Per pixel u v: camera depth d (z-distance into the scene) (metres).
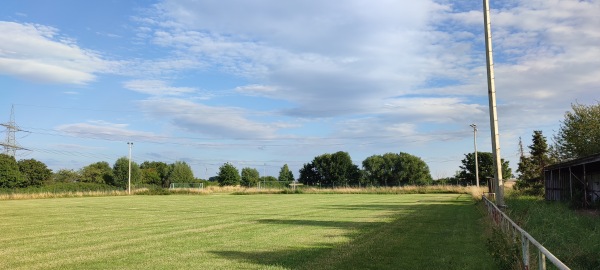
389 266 9.98
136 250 12.63
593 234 10.70
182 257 11.45
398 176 109.31
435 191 61.47
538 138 49.50
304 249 12.51
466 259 10.66
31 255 11.92
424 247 12.58
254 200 44.66
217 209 30.62
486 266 9.78
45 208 33.03
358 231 16.62
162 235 16.00
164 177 114.50
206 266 10.26
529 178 46.25
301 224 19.55
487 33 18.00
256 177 114.75
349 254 11.48
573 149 42.31
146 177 111.38
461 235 15.20
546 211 16.64
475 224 18.86
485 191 44.44
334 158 111.56
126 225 19.73
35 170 82.38
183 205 36.03
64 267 10.27
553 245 10.39
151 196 58.59
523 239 7.52
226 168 106.56
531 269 7.92
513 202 25.23
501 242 9.08
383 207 31.28
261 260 10.94
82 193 60.34
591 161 22.62
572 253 9.35
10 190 61.16
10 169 73.06
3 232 17.31
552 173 34.09
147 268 10.09
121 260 11.10
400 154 110.94
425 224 18.94
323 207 31.92
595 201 24.11
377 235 15.27
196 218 23.17
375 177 110.94
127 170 99.06
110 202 42.12
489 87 17.73
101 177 100.69
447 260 10.58
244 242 14.02
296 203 38.03
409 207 30.97
